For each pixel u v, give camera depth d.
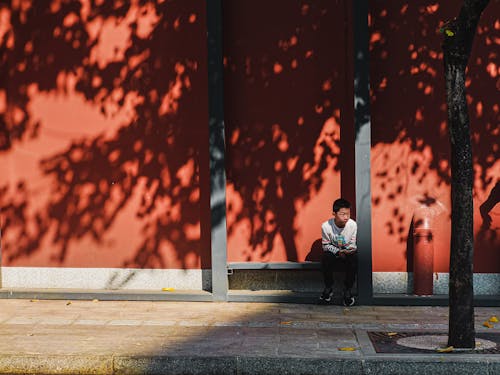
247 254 10.36
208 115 10.12
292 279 10.34
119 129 10.49
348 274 9.75
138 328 8.52
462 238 7.42
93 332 8.30
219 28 9.99
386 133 10.06
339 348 7.44
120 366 7.14
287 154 10.25
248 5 10.23
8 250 10.73
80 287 10.60
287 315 9.26
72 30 10.53
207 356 7.17
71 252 10.62
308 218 10.24
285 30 10.20
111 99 10.48
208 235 10.38
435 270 10.12
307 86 10.19
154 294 10.17
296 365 7.07
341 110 10.12
